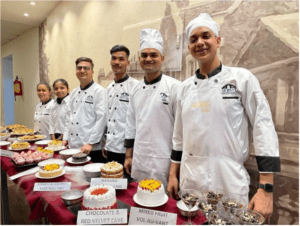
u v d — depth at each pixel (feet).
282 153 5.57
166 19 8.39
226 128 4.32
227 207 3.19
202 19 4.38
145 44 5.91
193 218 3.47
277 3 5.49
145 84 6.37
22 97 25.48
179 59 7.89
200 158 4.54
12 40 26.81
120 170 4.84
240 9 6.14
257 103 4.17
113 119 7.65
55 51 17.88
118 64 7.34
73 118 8.84
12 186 11.14
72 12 15.11
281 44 5.46
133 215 3.37
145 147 6.05
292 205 5.46
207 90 4.51
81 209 3.64
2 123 30.83
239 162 4.38
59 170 5.20
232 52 6.39
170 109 5.93
